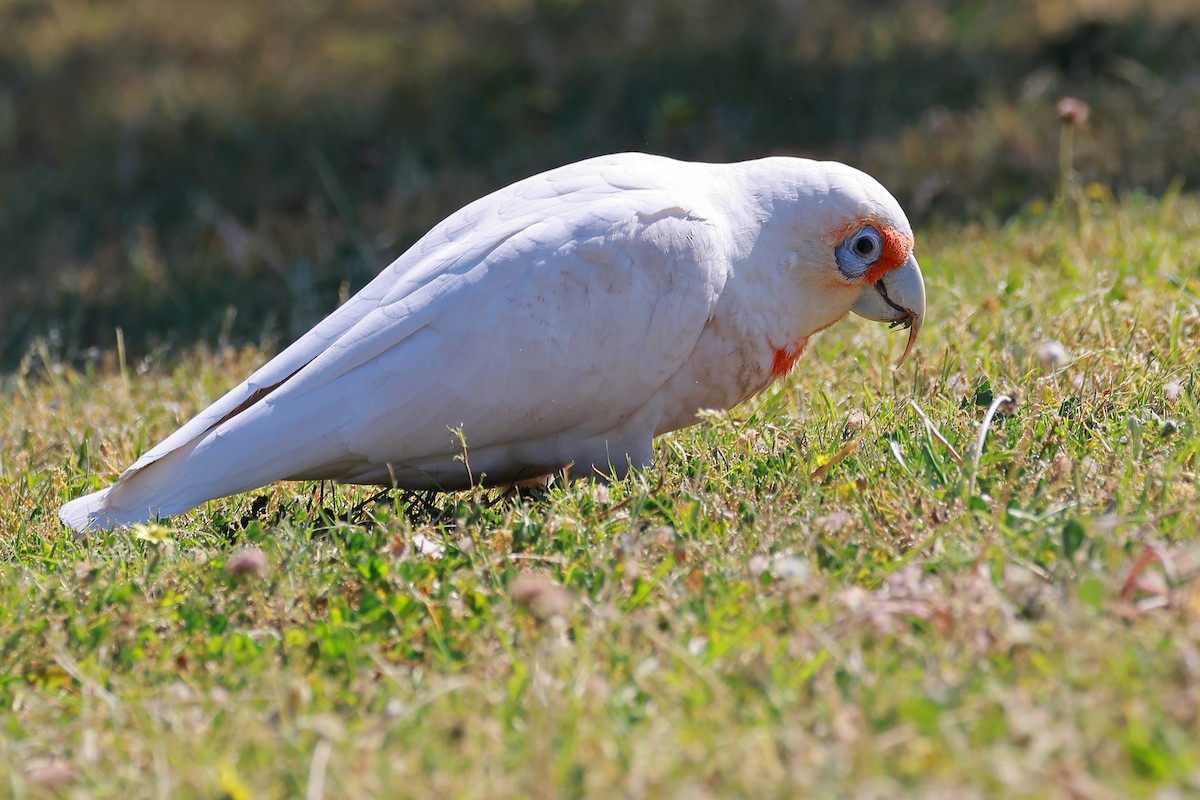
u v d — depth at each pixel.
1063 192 13.98
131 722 5.99
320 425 8.05
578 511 7.83
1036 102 18.02
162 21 25.27
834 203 9.05
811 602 6.37
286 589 7.14
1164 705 5.03
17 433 11.30
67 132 22.31
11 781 5.47
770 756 5.05
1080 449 8.02
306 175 19.83
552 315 8.20
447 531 8.20
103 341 15.72
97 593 7.27
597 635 6.19
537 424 8.46
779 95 19.78
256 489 8.85
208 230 18.77
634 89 20.41
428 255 8.62
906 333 11.21
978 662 5.59
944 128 17.80
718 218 8.85
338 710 6.07
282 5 25.52
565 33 22.58
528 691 5.79
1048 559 6.54
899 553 7.02
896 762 4.95
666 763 5.04
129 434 10.88
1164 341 9.83
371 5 25.14
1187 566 6.07
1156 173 15.56
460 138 20.28
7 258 19.25
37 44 25.05
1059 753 4.83
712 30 21.42
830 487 7.88
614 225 8.34
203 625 6.99
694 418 9.27
